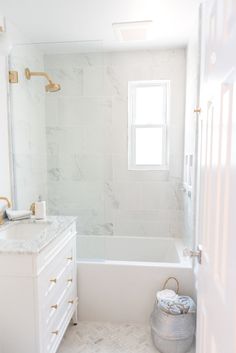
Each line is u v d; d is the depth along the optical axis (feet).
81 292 7.21
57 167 9.75
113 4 6.29
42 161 9.34
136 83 9.73
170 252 9.46
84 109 9.44
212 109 3.30
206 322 3.51
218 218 2.90
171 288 6.97
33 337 4.55
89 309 7.23
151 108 9.89
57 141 9.62
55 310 5.31
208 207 3.47
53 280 5.16
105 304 7.18
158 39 8.46
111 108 9.71
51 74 9.15
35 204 6.51
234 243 2.27
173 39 8.47
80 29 7.70
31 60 8.29
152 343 6.40
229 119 2.47
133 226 10.05
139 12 6.64
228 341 2.42
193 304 6.15
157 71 9.42
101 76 9.25
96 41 8.20
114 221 10.08
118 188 10.00
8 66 7.20
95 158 9.67
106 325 7.07
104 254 8.10
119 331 6.82
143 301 7.07
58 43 8.27
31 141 8.53
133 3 6.21
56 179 9.80
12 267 4.44
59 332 5.55
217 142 2.98
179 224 9.90
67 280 6.17
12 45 6.68
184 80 9.32
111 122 9.77
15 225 6.19
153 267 6.98
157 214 9.95
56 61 9.11
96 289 7.16
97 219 9.85
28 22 7.23
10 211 6.44
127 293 7.09
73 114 9.48
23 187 8.07
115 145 9.85
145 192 9.93
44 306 4.74
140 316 7.11
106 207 10.05
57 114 9.48
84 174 9.73
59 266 5.58
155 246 9.85
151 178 9.88
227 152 2.53
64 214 9.87
